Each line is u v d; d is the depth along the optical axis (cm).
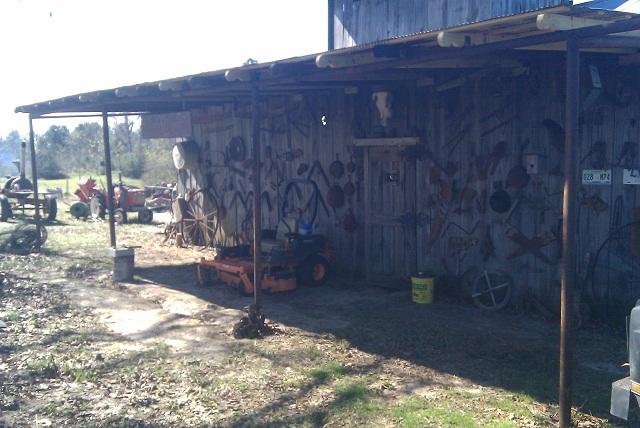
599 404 532
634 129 756
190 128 1485
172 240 1566
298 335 745
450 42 504
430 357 663
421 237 972
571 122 473
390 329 765
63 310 887
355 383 587
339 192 1102
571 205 478
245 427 500
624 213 769
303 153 1175
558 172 812
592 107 786
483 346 696
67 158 4731
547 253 827
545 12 439
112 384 598
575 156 475
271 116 1240
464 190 912
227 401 552
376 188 1024
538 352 675
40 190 3167
